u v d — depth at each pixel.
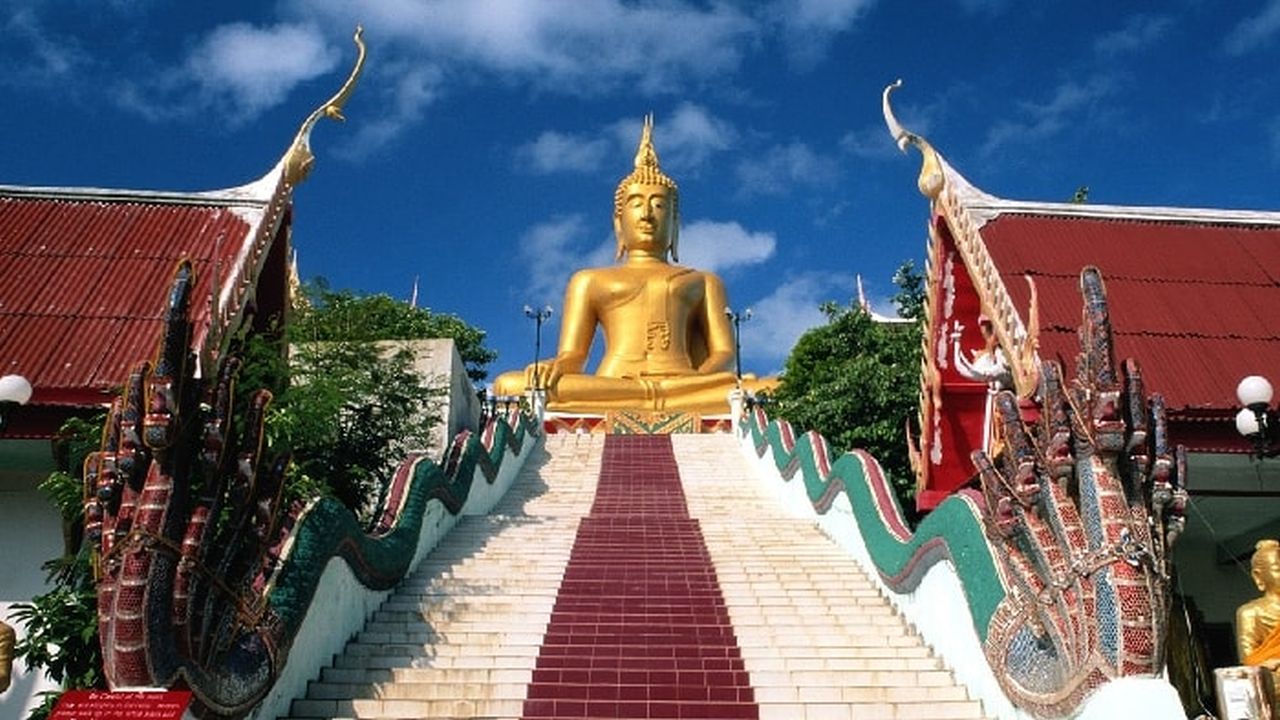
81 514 9.82
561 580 12.84
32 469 12.28
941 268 14.41
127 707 6.75
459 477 16.08
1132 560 7.34
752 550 14.61
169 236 14.22
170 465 7.26
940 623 10.32
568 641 10.78
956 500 9.84
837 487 14.99
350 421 16.14
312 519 9.84
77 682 8.77
